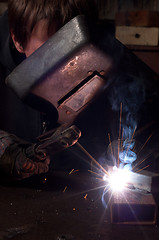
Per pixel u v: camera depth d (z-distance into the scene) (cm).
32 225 86
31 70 98
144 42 259
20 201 104
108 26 282
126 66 102
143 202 88
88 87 105
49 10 109
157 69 256
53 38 95
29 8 109
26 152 109
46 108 112
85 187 120
